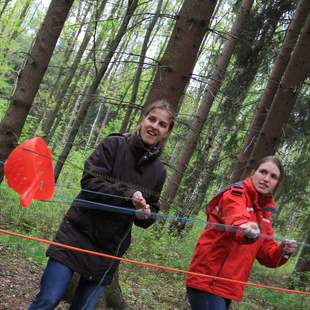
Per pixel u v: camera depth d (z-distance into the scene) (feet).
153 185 10.70
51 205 31.94
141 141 10.39
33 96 21.76
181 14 17.08
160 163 10.85
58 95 61.41
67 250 10.04
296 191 41.96
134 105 17.95
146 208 9.95
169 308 20.77
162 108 10.47
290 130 38.65
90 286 10.56
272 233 11.80
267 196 11.46
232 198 10.93
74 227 10.18
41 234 26.61
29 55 21.62
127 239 10.61
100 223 10.12
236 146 43.70
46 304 9.84
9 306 15.52
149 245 29.32
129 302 19.77
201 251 11.10
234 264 10.93
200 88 28.09
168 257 28.78
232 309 24.13
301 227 49.93
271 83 36.68
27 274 19.03
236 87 40.60
